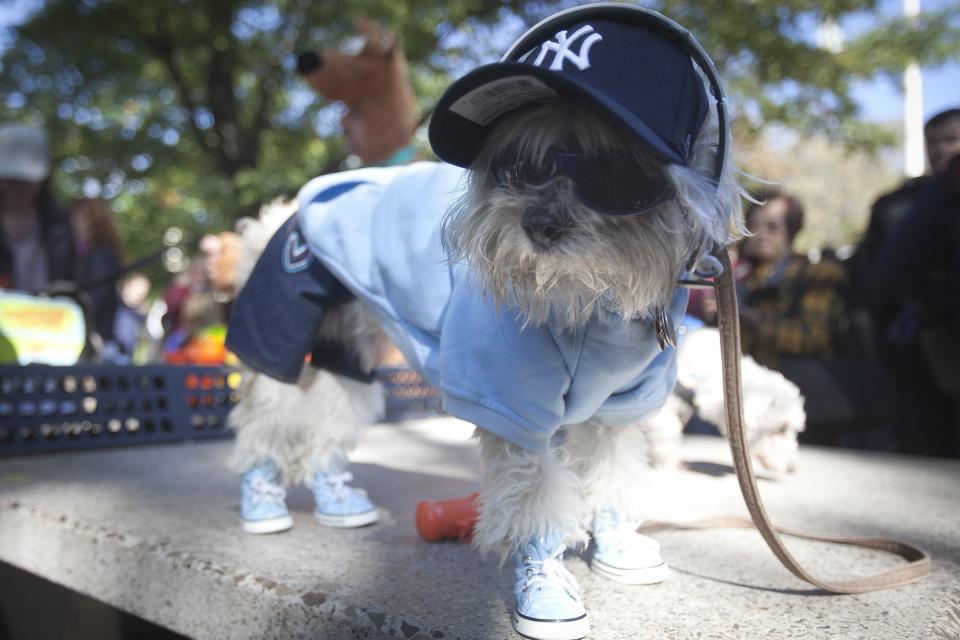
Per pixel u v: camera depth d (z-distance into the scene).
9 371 1.10
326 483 0.77
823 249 1.41
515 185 0.46
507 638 0.49
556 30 0.50
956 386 1.18
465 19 2.94
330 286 0.73
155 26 3.16
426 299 0.61
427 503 0.70
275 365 0.72
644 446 0.62
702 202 0.46
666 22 0.48
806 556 0.66
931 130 1.29
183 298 2.34
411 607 0.53
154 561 0.67
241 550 0.67
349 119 1.33
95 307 1.52
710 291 0.94
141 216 4.61
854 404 1.25
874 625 0.51
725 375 0.53
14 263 1.40
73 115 3.73
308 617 0.55
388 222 0.67
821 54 2.94
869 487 0.93
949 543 0.70
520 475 0.53
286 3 3.15
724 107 0.48
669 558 0.65
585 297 0.47
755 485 0.53
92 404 1.19
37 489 0.91
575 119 0.45
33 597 0.89
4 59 3.64
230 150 3.33
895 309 1.31
